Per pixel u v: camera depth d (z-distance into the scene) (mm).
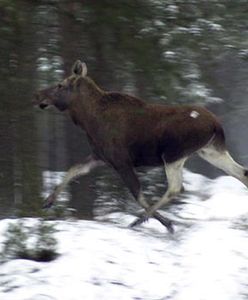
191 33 24922
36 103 22250
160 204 20859
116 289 15625
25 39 25156
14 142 26469
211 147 21500
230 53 26984
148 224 21625
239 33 25516
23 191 25906
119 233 19172
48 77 25984
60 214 22719
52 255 16891
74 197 27547
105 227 19766
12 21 23859
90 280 15812
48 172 30938
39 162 27047
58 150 32500
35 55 25984
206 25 25078
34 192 25859
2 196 26172
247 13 25516
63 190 24688
